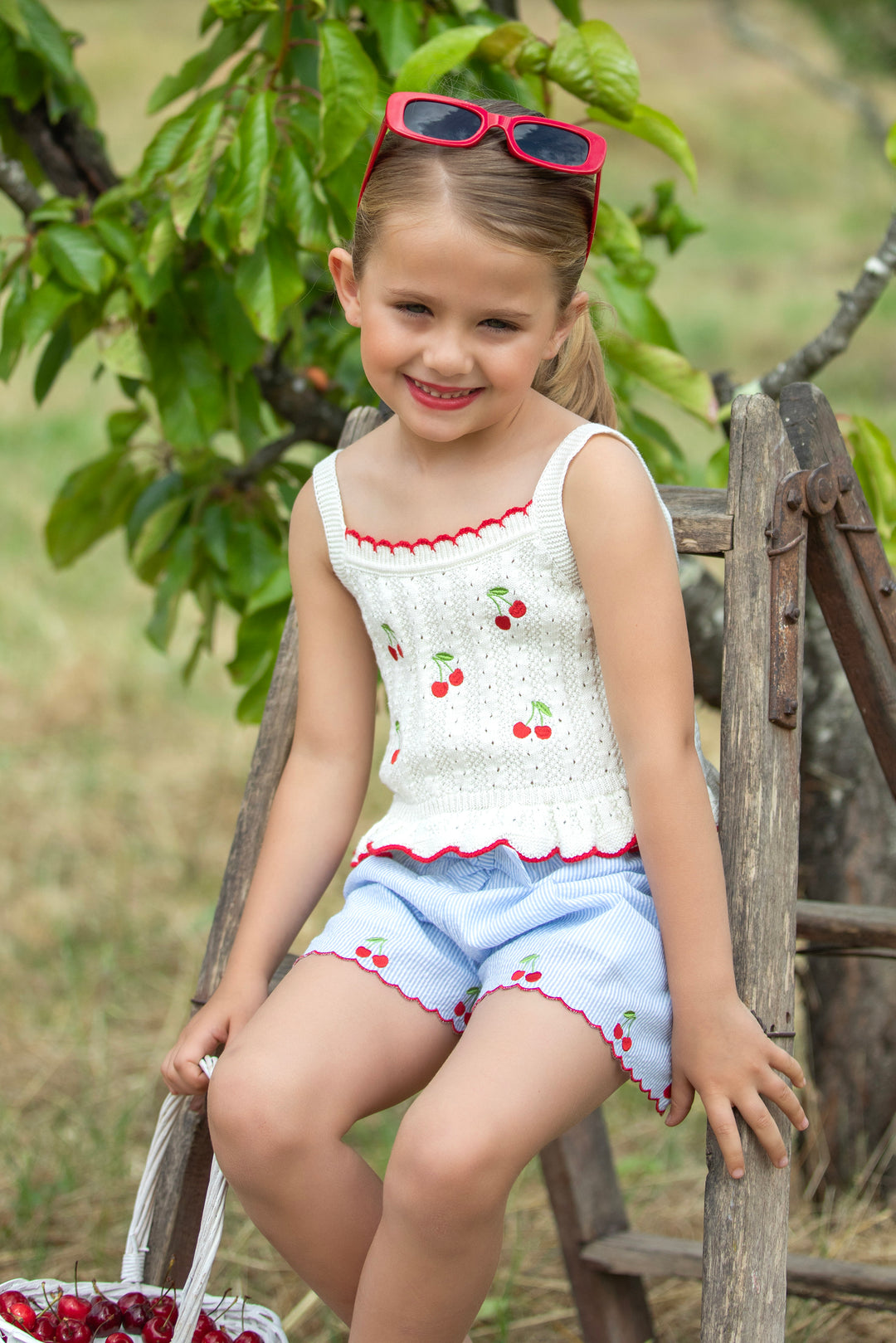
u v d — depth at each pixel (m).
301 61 2.46
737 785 1.80
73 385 9.89
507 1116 1.59
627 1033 1.71
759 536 1.87
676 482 2.69
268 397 2.93
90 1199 2.95
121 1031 3.69
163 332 2.60
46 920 4.20
